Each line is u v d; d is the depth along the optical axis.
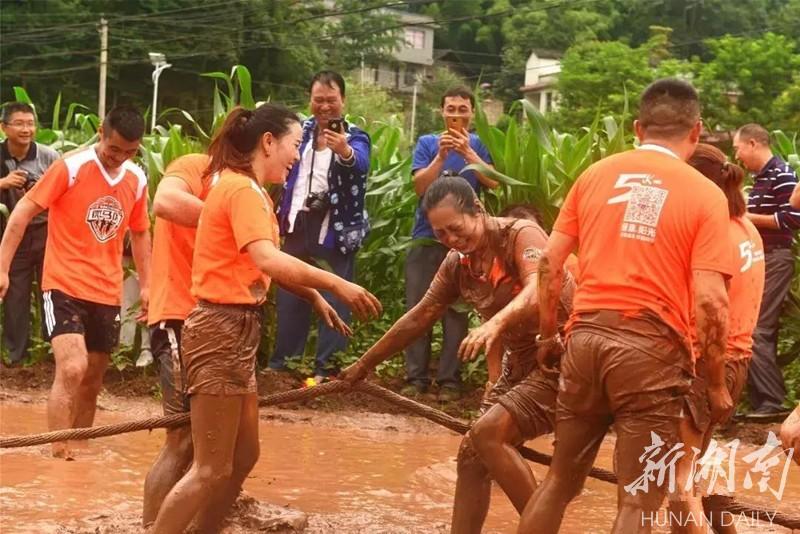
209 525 5.92
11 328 11.59
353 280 10.87
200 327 5.52
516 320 5.50
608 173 5.20
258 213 5.47
